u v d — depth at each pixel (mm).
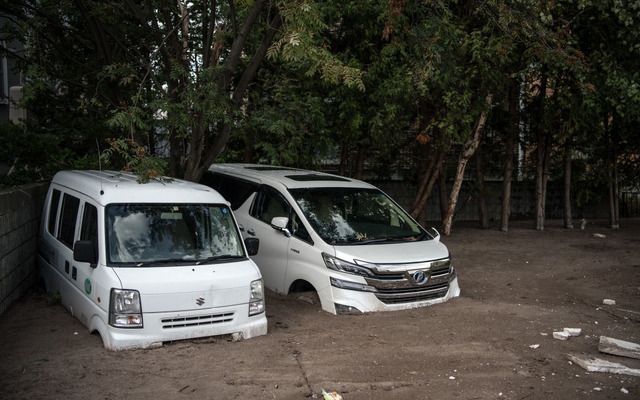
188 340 6113
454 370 5582
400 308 7723
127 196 6719
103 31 10508
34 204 8898
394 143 14945
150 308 5887
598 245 13828
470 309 7879
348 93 12734
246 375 5320
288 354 5930
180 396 4820
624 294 9266
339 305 7508
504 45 12078
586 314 7934
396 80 12211
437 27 11258
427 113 14570
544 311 7973
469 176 17953
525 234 15367
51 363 5473
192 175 9742
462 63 13477
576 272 10938
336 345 6273
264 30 12188
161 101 8852
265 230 8844
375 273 7562
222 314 6266
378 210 8891
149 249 6367
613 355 6047
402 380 5301
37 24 10234
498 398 4938
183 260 6395
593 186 17906
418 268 7844
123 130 10891
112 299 5820
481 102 13461
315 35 10742
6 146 10094
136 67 10922
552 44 11219
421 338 6566
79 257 6066
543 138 16172
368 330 6832
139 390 4914
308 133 12672
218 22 12305
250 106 12195
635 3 10469
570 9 13180
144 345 5863
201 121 9141
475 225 17094
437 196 18125
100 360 5551
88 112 11758
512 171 17000
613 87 13000
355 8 12352
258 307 6547
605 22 13266
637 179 18281
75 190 7555
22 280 8141
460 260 11969
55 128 11578
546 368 5695
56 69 11703
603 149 16703
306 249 8008
